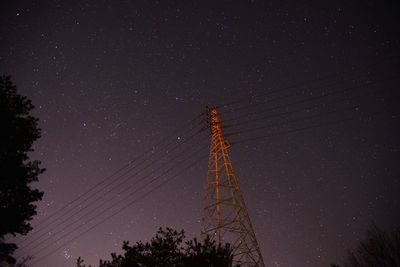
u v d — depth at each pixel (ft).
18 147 35.83
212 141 74.28
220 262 29.22
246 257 53.93
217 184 66.13
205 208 64.13
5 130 35.04
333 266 34.35
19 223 34.24
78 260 32.19
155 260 31.04
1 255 33.32
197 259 29.43
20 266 38.60
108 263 32.09
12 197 34.50
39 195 36.19
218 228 59.26
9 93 36.91
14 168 34.63
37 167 37.19
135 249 32.17
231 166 67.67
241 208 60.54
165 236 32.73
